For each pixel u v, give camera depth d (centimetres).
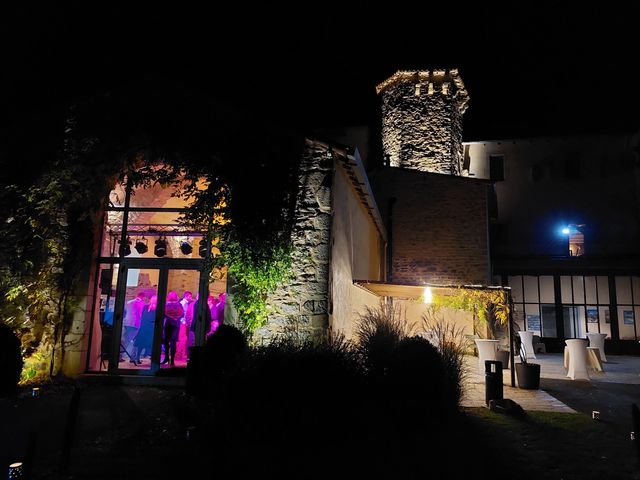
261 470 375
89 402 661
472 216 1475
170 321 891
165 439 480
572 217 2062
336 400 402
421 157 1734
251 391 393
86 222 866
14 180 853
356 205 1028
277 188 786
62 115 877
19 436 488
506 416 612
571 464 428
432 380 520
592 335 1445
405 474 386
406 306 1312
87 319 843
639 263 1847
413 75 1795
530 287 1981
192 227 831
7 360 439
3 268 801
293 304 741
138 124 860
